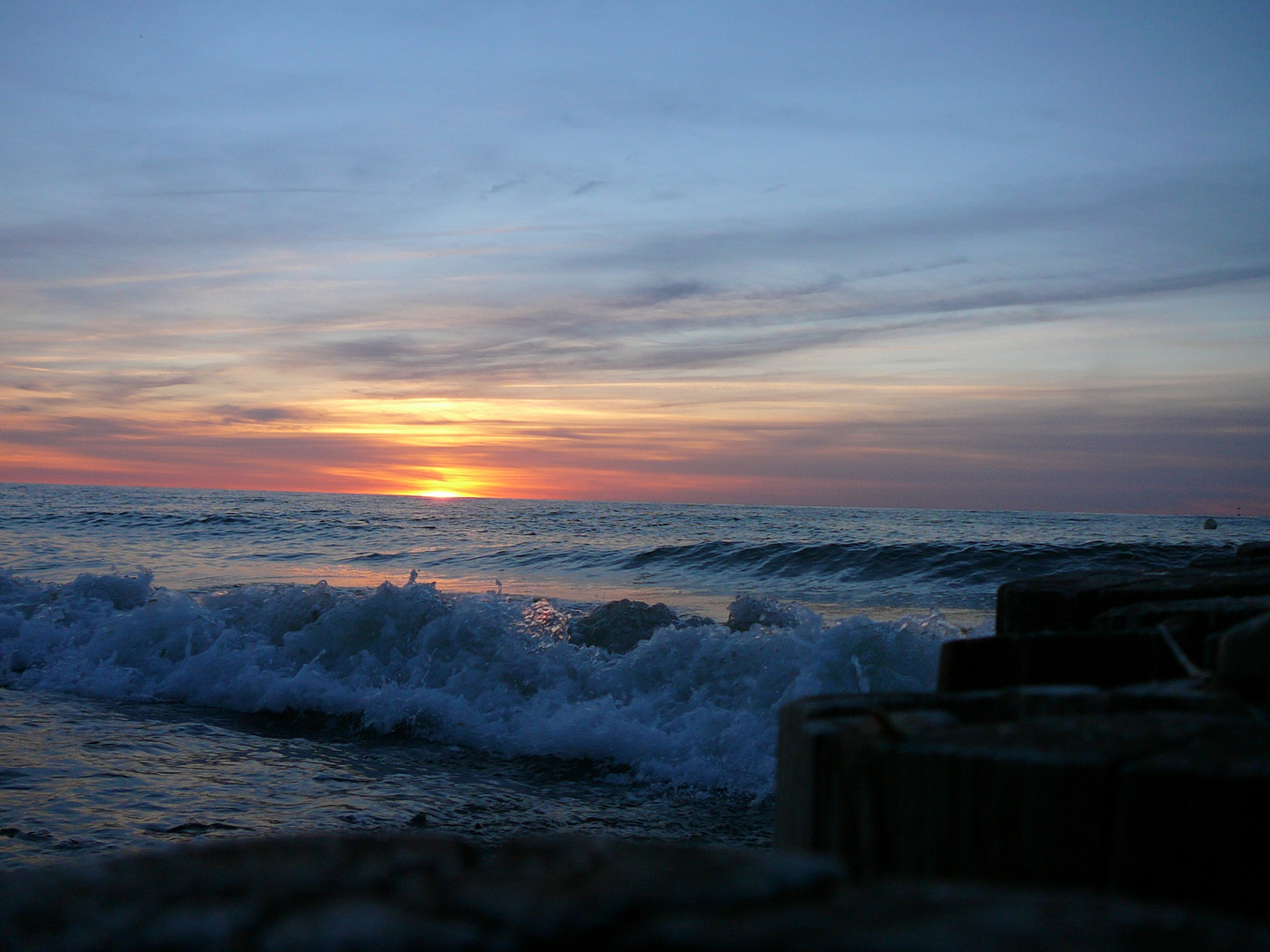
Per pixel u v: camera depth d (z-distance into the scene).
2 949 0.79
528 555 24.23
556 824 5.22
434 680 7.93
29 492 99.62
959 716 1.80
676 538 33.81
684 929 0.78
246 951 0.77
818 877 0.92
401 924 0.79
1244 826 1.20
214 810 5.19
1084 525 50.94
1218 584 3.32
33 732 6.83
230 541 30.00
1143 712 1.73
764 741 6.33
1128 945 0.75
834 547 20.91
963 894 0.89
